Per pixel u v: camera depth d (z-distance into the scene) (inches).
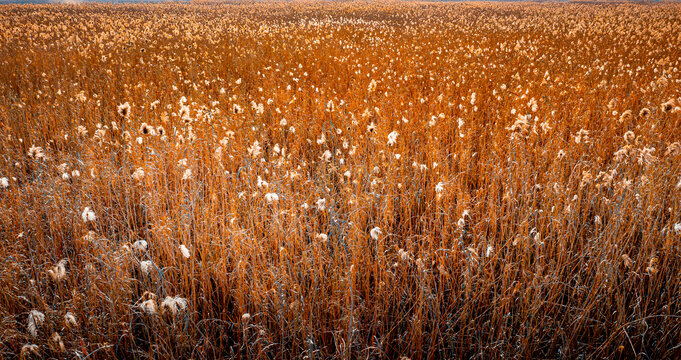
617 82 282.5
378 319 105.6
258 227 124.9
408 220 139.3
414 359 96.1
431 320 104.7
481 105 248.8
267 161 182.5
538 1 2568.9
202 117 192.4
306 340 91.8
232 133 172.9
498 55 439.2
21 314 101.2
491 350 92.4
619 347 88.4
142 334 102.8
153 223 133.3
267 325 103.0
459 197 137.6
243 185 150.7
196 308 110.0
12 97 263.4
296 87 304.7
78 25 863.1
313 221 135.3
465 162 173.5
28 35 658.2
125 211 150.4
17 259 109.1
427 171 169.8
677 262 109.2
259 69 367.9
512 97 247.3
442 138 198.7
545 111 214.2
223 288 108.2
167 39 621.0
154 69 356.5
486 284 105.8
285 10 1620.3
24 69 348.5
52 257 122.6
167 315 101.2
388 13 1412.4
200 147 169.0
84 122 225.5
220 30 759.1
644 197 123.7
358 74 318.0
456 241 117.7
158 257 118.7
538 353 96.1
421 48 488.1
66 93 268.4
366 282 109.6
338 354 91.3
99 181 156.6
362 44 538.6
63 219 133.0
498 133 185.5
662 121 188.1
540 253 114.9
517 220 135.4
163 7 1804.9
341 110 216.1
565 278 116.0
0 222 128.6
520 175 151.9
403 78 311.3
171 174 165.2
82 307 98.0
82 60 402.6
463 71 330.0
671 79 255.6
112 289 97.1
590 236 129.2
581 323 96.3
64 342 92.7
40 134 208.7
